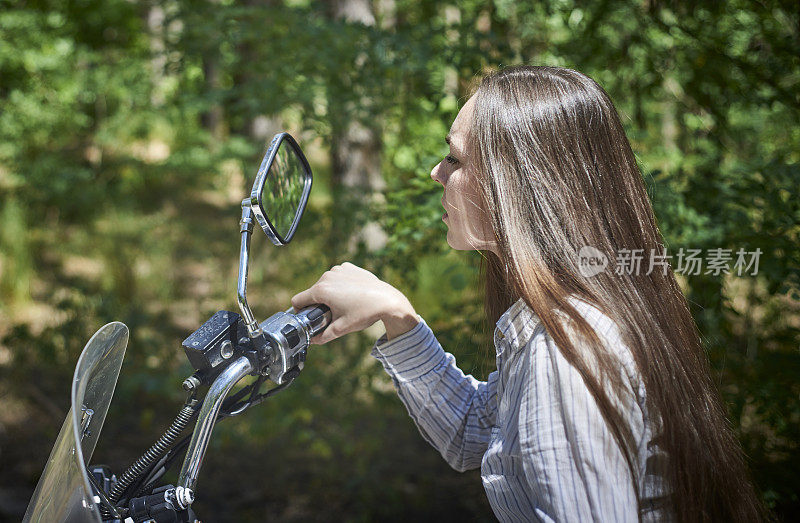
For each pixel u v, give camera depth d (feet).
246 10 12.92
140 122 33.76
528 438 3.00
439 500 13.69
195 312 21.94
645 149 12.02
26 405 16.28
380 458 14.79
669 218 8.95
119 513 3.44
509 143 3.40
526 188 3.35
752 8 10.27
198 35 13.97
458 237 3.69
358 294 3.95
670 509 3.18
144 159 33.86
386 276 11.47
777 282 8.46
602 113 3.53
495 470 3.38
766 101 10.46
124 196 30.32
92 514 2.94
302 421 15.48
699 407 3.36
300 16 12.42
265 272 22.67
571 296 3.24
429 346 4.36
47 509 3.37
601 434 2.89
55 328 17.42
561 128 3.43
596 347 3.01
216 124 38.91
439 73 11.58
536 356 3.10
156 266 24.73
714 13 10.44
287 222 4.02
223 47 14.76
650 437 3.13
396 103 12.24
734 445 3.57
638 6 10.98
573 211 3.32
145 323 18.33
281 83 12.43
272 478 14.21
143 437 15.52
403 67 11.11
